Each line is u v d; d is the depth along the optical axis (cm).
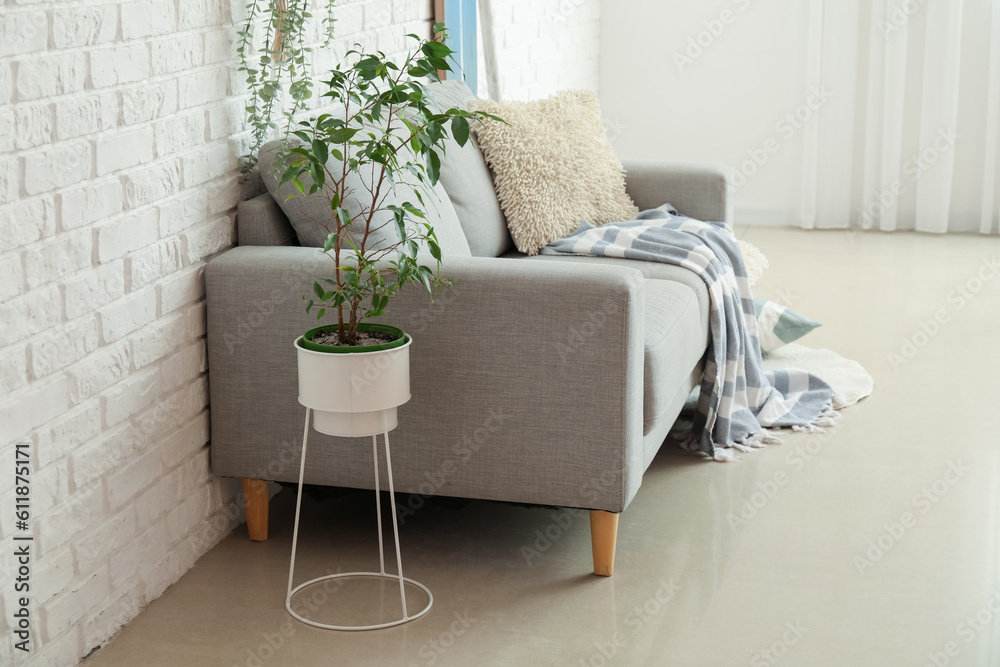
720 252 295
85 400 186
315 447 225
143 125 197
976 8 512
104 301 189
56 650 183
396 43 314
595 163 317
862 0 523
